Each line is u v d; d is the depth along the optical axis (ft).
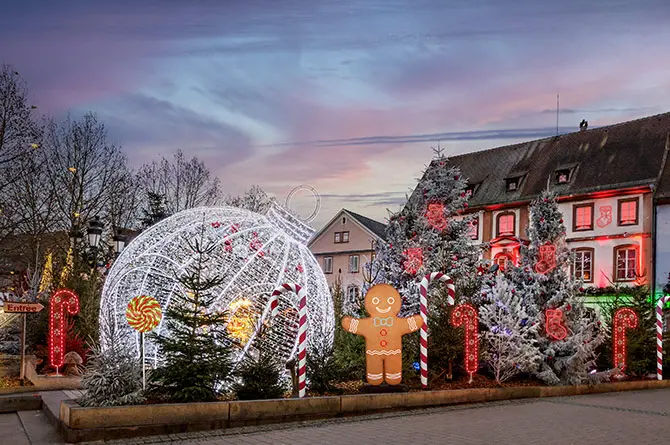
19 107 104.27
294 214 46.39
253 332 39.55
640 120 147.64
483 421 36.91
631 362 66.49
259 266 41.11
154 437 31.12
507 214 154.71
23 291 71.67
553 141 160.15
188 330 35.55
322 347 43.39
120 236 75.15
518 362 52.08
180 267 39.55
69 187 116.26
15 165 105.40
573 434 33.06
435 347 49.29
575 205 143.43
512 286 57.16
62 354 46.21
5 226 106.22
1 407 38.22
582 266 140.56
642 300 72.79
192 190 145.38
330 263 191.83
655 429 35.01
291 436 31.71
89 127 159.12
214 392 36.37
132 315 33.96
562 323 56.80
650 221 132.16
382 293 43.60
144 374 33.73
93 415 30.32
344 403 38.27
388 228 59.36
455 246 58.70
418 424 35.60
